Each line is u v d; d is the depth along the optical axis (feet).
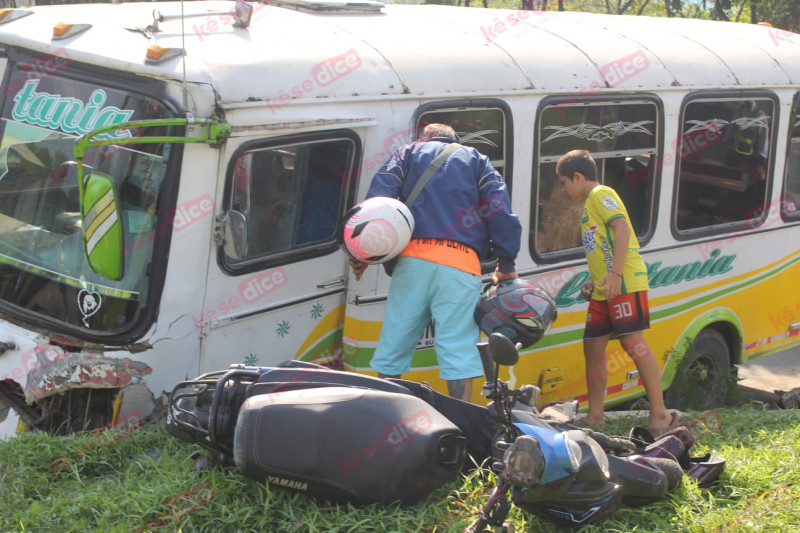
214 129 13.71
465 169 15.38
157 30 15.43
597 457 11.32
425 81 16.71
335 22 17.58
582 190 17.51
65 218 14.83
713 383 23.84
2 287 15.40
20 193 15.52
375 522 11.12
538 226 18.94
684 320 22.33
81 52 14.57
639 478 12.45
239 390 12.09
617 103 19.89
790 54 24.56
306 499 11.60
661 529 12.02
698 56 22.04
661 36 22.34
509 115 17.90
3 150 15.78
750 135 23.17
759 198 23.80
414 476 11.25
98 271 13.10
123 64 14.12
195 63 14.01
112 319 14.15
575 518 11.48
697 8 66.74
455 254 15.15
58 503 11.64
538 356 19.25
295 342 15.79
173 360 14.32
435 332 15.51
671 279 21.72
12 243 15.39
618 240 17.01
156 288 13.97
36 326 14.66
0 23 16.84
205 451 12.84
